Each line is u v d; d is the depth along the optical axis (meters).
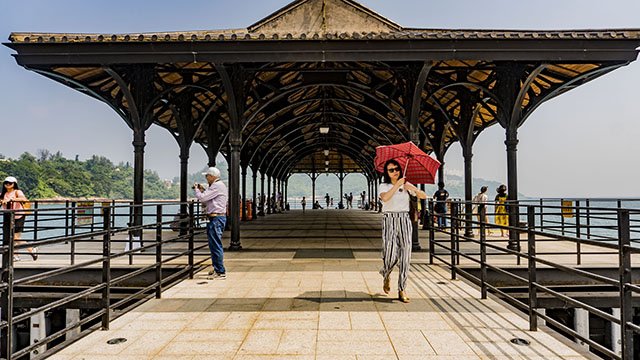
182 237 6.16
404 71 9.36
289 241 11.35
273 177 30.62
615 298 6.91
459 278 6.46
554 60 7.75
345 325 4.22
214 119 13.97
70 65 7.86
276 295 5.45
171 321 4.39
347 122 20.17
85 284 7.33
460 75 10.16
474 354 3.44
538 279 7.16
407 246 5.12
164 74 10.35
